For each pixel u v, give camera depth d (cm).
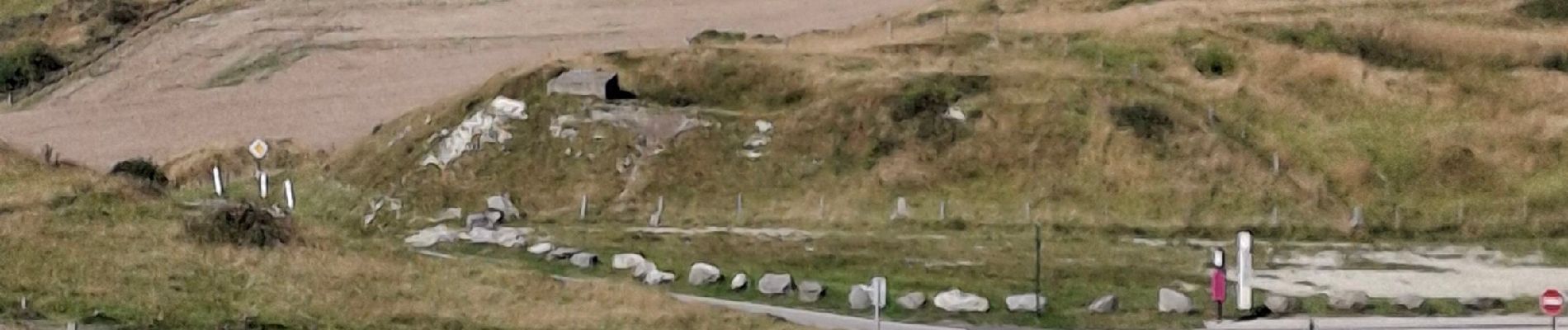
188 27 8431
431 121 5759
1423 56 6166
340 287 3866
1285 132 5497
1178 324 3881
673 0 8219
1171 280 4347
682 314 3728
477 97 5819
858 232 4938
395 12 8412
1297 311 4028
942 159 5300
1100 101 5553
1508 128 5538
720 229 5000
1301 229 4956
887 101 5522
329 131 6806
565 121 5512
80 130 7200
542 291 3912
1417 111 5681
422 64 7638
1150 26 6375
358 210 5219
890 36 6562
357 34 8131
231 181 5681
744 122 5512
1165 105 5566
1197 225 4972
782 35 7194
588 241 4756
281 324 3553
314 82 7531
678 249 4647
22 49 8062
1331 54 6050
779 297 4094
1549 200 5122
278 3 8650
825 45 6394
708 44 6562
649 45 7412
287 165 5944
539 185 5303
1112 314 3947
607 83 5644
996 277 4347
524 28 8012
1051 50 6166
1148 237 4894
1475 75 5975
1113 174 5197
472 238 4672
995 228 4962
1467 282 4369
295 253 4188
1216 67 6025
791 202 5162
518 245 4628
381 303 3738
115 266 3953
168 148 6844
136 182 5112
